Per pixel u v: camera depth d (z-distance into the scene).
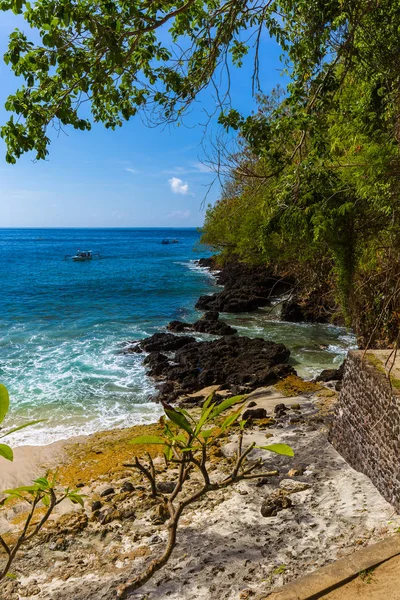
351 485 7.08
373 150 7.34
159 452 9.54
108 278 45.19
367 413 7.34
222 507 6.93
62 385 14.58
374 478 6.99
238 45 7.02
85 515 7.15
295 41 6.72
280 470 7.96
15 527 7.04
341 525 6.02
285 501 6.71
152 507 7.20
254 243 22.78
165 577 5.39
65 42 4.57
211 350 16.73
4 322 24.50
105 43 4.51
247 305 27.28
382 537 5.59
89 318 25.67
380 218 9.13
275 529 6.15
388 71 6.94
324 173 8.28
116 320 25.09
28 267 57.59
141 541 6.32
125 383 14.81
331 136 8.20
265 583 5.08
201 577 5.32
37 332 22.09
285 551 5.64
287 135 6.62
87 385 14.60
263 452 8.74
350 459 7.92
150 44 6.17
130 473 8.59
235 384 14.12
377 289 10.60
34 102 4.98
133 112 6.64
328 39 6.34
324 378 13.97
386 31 6.77
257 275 30.31
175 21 6.33
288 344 19.16
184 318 25.73
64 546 6.38
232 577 5.26
